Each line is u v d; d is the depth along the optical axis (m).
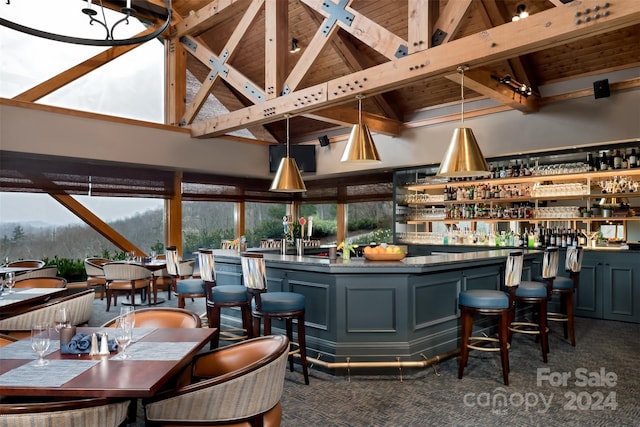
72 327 2.29
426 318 4.23
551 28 3.40
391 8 6.34
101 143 6.91
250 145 8.89
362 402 3.37
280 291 4.67
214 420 1.90
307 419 3.08
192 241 9.05
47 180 7.00
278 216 10.59
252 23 6.77
